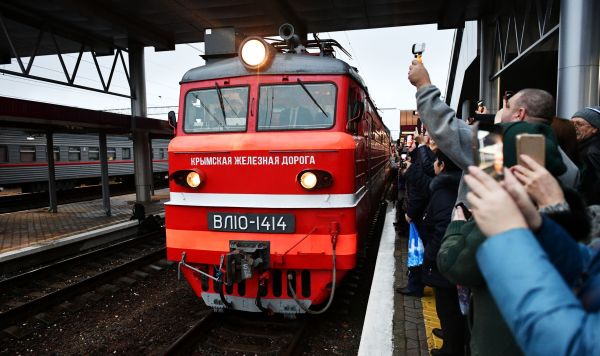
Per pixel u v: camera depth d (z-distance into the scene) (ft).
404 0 32.99
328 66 14.49
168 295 19.11
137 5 32.35
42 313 17.02
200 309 16.97
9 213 38.37
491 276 3.26
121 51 42.88
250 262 12.93
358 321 15.60
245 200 13.98
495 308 4.13
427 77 6.98
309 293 14.35
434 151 13.23
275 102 14.66
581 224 3.79
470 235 4.42
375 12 35.83
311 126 14.33
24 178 53.31
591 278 3.39
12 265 23.21
